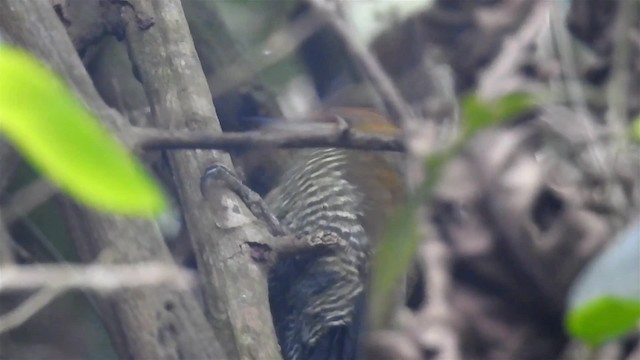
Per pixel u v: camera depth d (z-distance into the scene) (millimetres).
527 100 3994
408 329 4047
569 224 4078
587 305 3646
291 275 4230
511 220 4078
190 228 4199
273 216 4203
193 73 4227
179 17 4238
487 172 4078
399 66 4230
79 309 4281
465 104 3990
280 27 4336
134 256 4156
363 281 4223
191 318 4160
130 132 4113
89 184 2312
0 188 4215
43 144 2303
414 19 4242
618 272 3988
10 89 2299
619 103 4090
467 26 4164
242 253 4184
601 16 4125
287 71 4344
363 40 4230
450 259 4078
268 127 4266
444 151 3998
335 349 4219
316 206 4242
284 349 4234
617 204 4082
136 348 4156
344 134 4109
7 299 4156
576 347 4074
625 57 4102
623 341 4059
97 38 4258
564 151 4090
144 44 4230
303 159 4266
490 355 4082
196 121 4215
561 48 4098
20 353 4258
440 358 4043
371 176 4238
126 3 4238
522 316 4082
